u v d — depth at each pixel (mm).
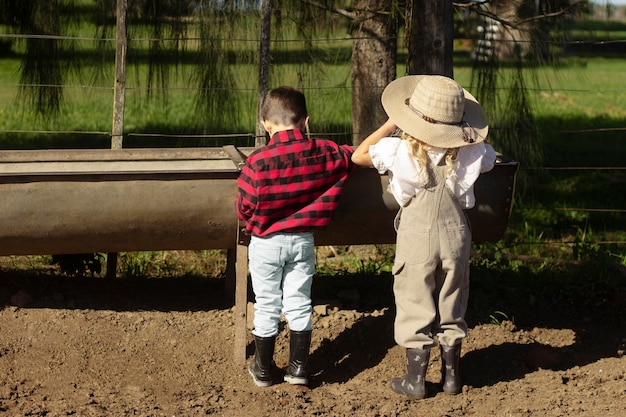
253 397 3828
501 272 5539
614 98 15359
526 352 4402
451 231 3699
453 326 3838
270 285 3846
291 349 3906
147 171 4016
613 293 5305
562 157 9797
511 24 5973
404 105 3750
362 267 5469
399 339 3834
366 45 5906
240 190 3783
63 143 9172
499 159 4336
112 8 6363
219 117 5961
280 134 3744
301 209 3770
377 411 3725
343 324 4473
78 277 5055
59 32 6312
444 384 3922
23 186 3955
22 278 4859
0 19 6375
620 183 8477
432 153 3662
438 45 4957
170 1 5977
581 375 4188
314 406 3760
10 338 4207
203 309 4691
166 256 5734
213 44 5789
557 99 14961
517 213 7160
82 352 4172
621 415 3688
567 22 6062
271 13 5531
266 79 5258
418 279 3721
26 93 6516
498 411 3766
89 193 3998
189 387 3939
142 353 4211
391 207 4121
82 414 3602
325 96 5996
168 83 6203
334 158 3777
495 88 6102
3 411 3598
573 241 6238
